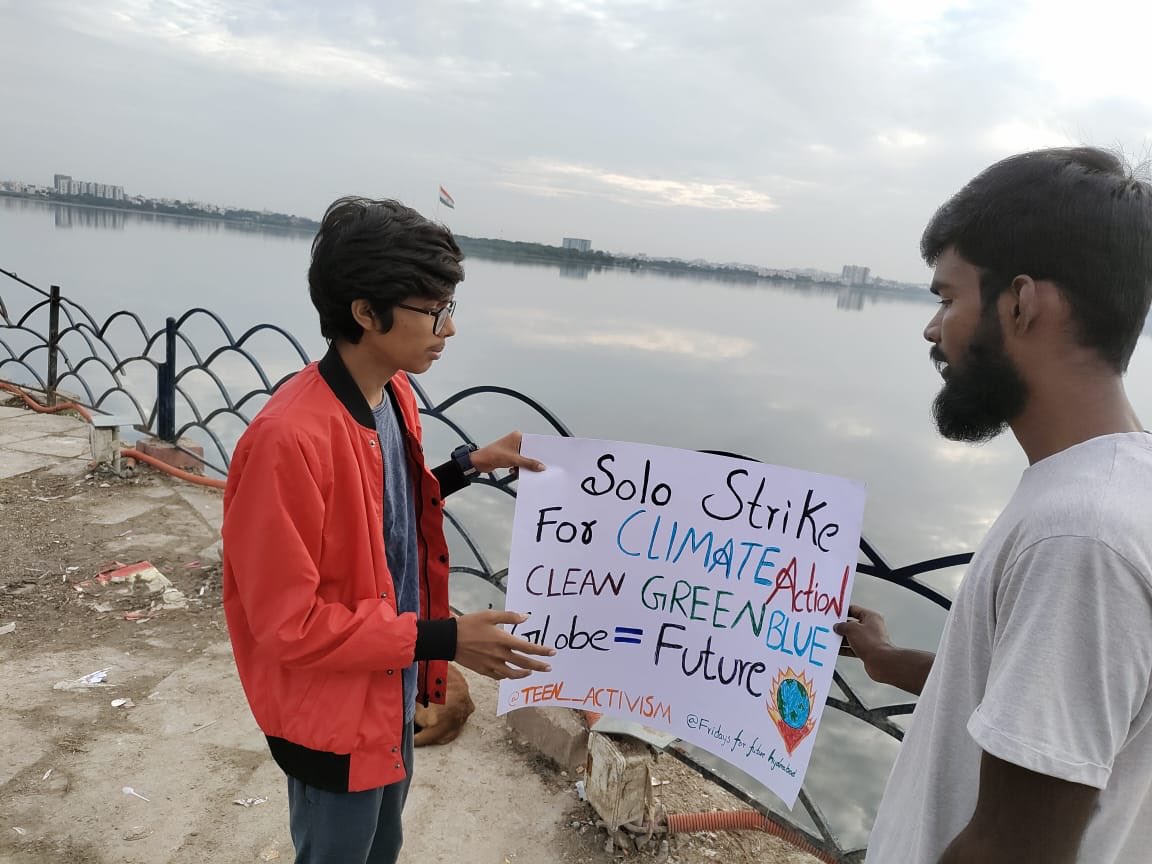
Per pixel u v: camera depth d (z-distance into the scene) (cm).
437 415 364
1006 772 77
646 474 177
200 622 353
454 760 268
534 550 182
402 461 164
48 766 252
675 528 177
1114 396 87
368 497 138
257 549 126
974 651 90
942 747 94
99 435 521
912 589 199
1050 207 85
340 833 147
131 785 246
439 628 137
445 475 181
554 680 185
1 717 276
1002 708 78
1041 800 76
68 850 220
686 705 178
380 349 139
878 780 537
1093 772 74
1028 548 81
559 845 233
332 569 136
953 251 95
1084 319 85
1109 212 82
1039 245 85
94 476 524
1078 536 76
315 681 137
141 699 292
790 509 166
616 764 227
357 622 131
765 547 169
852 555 158
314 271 135
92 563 405
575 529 181
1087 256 83
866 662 147
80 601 366
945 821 94
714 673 175
